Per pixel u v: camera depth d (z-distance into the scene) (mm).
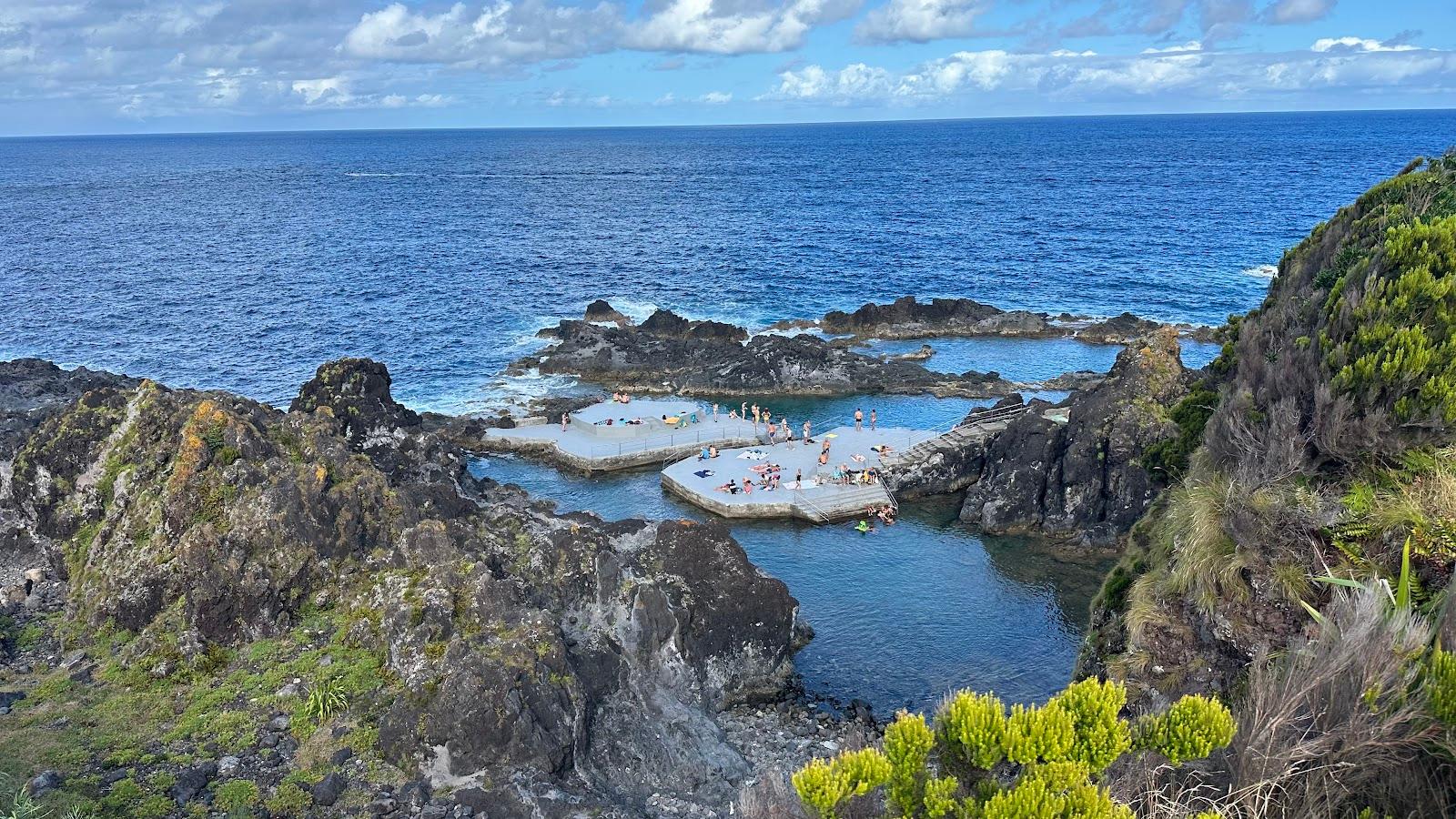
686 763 30312
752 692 38000
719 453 64750
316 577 33781
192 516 34031
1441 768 13766
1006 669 40500
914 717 14344
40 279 133625
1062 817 13016
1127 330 99562
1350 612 15180
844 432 68062
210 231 187375
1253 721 14500
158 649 31156
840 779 13961
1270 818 14039
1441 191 31047
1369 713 13625
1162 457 36562
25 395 64875
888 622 44625
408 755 26984
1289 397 22625
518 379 88250
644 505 58938
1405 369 20062
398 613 30922
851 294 124750
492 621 30984
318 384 54188
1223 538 22266
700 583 38531
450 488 41781
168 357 95625
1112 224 180375
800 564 50812
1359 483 20906
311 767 26625
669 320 100562
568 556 36469
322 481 34906
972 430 63469
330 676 29953
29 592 35562
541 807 25719
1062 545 53125
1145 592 24516
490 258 155500
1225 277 129250
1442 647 14555
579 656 31688
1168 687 22281
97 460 37938
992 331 101562
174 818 24312
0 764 25594
